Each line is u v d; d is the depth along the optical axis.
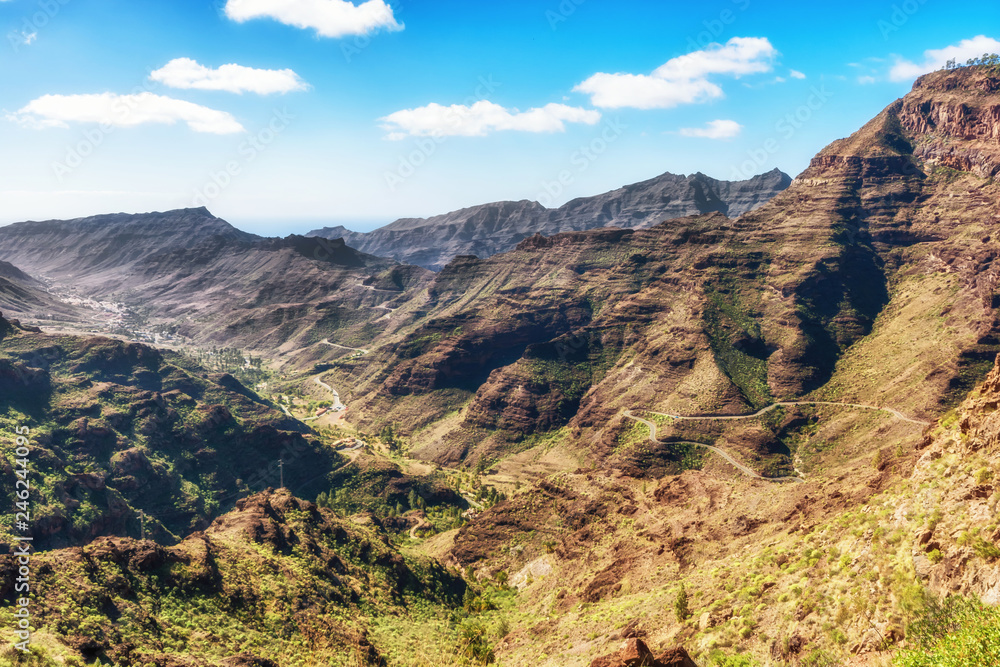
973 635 26.70
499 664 76.00
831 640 39.28
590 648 66.25
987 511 36.84
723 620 52.81
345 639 78.38
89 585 66.19
